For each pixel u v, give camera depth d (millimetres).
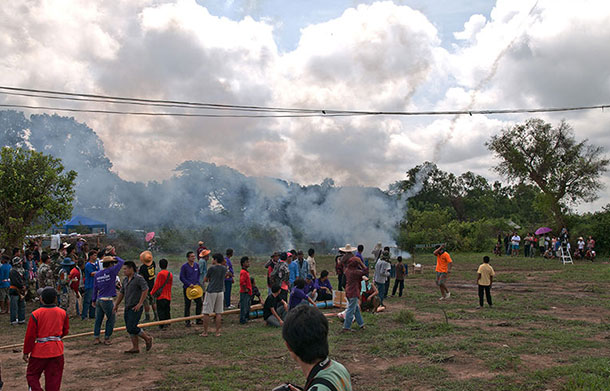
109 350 9781
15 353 9828
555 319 12219
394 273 19609
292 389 2730
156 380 7668
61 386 7453
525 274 24203
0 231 17812
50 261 14164
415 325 11492
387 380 7500
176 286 21016
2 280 14852
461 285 20234
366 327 11469
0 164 18172
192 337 10867
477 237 44188
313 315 2721
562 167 41281
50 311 6438
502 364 8078
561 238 34438
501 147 43156
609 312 13461
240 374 7906
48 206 18516
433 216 44562
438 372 7797
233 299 17016
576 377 7172
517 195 72875
